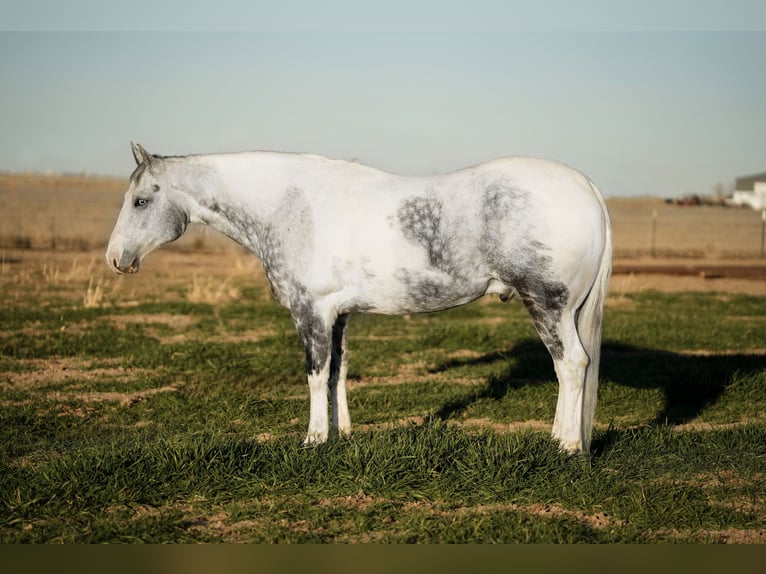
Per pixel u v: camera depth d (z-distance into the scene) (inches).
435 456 253.6
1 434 316.5
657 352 507.5
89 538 216.5
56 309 663.1
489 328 595.8
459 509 236.5
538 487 242.8
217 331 584.4
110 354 489.7
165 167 288.7
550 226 248.1
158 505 239.8
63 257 1125.7
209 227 297.4
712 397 380.2
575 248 249.4
